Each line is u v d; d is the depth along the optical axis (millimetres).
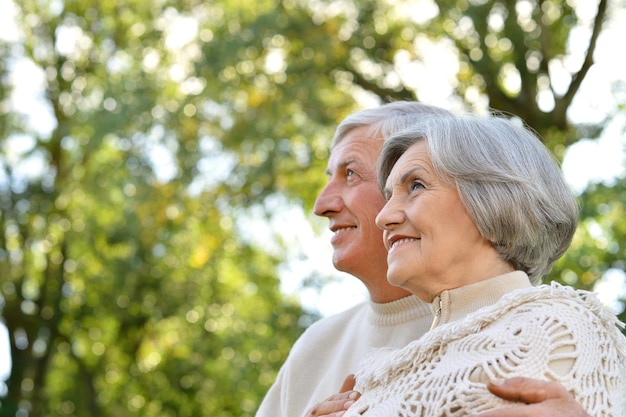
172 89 13352
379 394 2242
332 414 2342
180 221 13672
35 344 17000
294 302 14789
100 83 13906
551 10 12797
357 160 3232
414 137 2430
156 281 15641
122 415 16734
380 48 13141
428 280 2322
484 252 2303
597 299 2188
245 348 14305
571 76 12398
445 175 2305
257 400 13891
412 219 2311
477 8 12383
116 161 13922
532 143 2363
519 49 12672
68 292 16641
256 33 12383
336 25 12836
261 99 12703
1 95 15836
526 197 2273
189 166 12914
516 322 2105
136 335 16641
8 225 15945
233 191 13039
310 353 3453
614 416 2076
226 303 15625
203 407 15867
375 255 3184
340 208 3238
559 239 2346
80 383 17203
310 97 12523
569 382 2023
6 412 15891
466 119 2383
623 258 10352
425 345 2180
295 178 13469
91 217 15180
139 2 14867
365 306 3443
